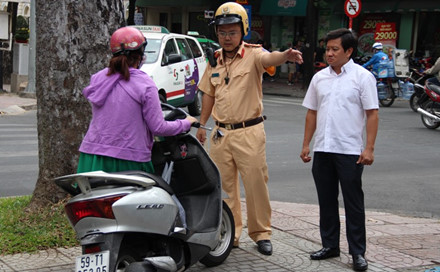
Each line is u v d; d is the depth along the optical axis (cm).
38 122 579
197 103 1514
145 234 392
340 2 2494
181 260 430
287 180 859
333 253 513
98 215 366
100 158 405
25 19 2550
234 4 499
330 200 506
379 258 516
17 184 791
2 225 545
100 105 407
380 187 831
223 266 490
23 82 2055
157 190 394
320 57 2542
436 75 1391
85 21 551
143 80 408
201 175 462
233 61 511
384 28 2442
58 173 565
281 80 2719
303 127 1362
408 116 1599
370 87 477
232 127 511
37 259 486
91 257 364
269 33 2794
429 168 952
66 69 553
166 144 446
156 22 3222
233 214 532
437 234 604
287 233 587
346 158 481
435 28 2373
